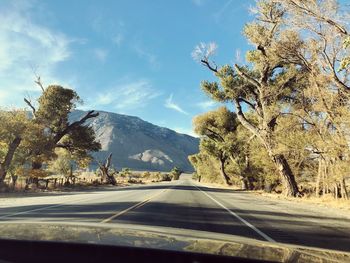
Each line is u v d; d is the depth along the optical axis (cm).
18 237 326
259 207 2430
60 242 310
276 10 3020
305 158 3588
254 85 4109
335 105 2811
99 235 353
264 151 4634
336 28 2412
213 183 10788
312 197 3591
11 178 4828
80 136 6109
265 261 291
